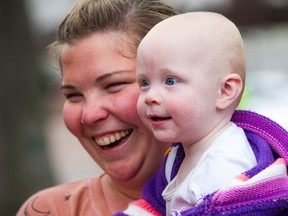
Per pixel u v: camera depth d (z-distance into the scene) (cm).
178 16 328
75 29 370
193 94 312
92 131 373
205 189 305
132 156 375
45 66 1722
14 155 1042
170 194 333
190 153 328
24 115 1044
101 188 404
